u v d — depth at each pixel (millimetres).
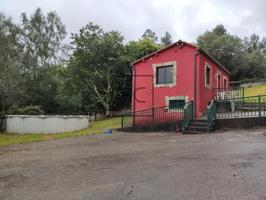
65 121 19719
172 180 5465
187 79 16688
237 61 47625
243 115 13648
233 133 11414
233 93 19766
